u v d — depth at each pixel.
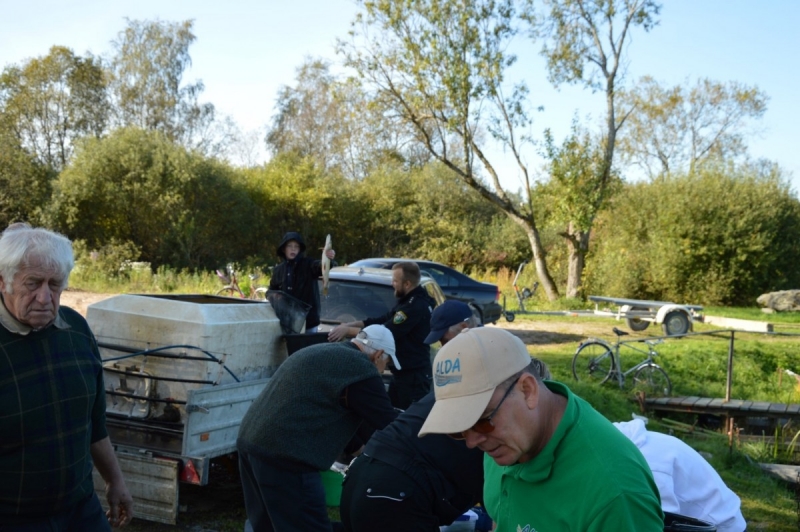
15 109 42.66
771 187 29.44
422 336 6.14
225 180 34.00
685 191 29.34
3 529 2.81
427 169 42.06
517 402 2.01
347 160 55.28
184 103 50.91
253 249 36.66
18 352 2.77
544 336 17.19
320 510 3.62
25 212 33.03
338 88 25.44
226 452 5.20
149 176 31.00
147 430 5.05
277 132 60.25
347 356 3.63
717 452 8.91
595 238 32.97
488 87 24.86
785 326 21.95
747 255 28.58
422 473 3.06
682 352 13.93
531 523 2.08
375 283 7.95
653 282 29.53
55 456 2.83
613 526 1.88
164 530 5.19
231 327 5.27
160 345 5.18
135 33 49.22
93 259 26.94
